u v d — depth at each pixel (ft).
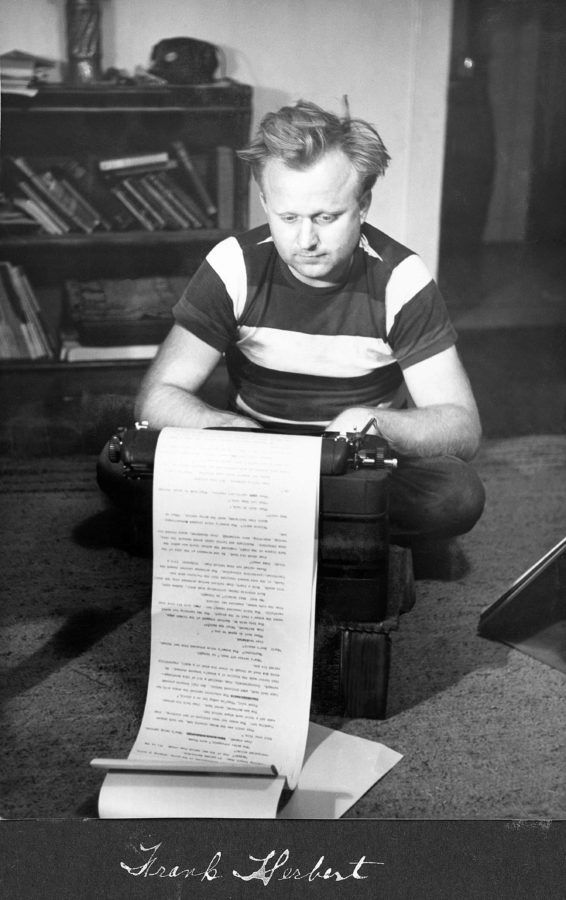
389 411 5.49
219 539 4.65
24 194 5.39
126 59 5.13
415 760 4.83
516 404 5.92
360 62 5.09
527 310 5.65
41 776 4.75
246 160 5.28
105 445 5.78
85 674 5.32
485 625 5.60
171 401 5.63
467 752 4.88
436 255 5.48
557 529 5.92
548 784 4.70
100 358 5.66
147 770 4.67
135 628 5.60
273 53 5.09
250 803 4.51
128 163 5.31
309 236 5.32
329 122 5.15
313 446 4.52
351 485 4.52
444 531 5.82
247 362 5.67
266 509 4.54
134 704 5.16
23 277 5.52
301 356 5.58
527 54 5.14
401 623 5.63
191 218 5.40
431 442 5.55
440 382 5.59
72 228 5.45
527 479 6.02
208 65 5.12
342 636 4.92
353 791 4.63
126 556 5.81
